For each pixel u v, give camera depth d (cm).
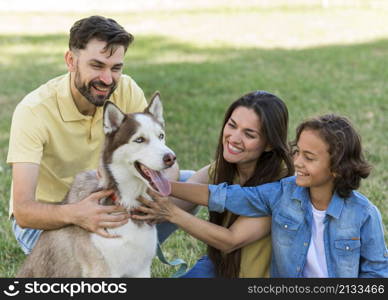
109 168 419
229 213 468
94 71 442
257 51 1591
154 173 416
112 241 413
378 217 422
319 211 427
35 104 450
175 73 1319
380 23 1975
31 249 488
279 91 1155
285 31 1895
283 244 432
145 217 423
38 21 2181
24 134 441
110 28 439
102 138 480
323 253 429
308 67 1380
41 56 1564
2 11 2456
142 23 2106
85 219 409
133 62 1462
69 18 2247
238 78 1273
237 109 442
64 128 461
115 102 496
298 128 417
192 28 1991
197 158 808
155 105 448
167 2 2659
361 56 1484
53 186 478
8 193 707
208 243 441
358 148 412
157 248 498
